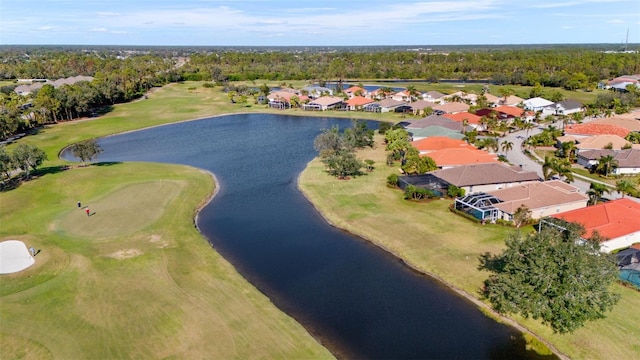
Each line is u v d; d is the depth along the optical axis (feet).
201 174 303.89
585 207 207.00
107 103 608.60
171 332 134.62
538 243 137.90
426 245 192.44
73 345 129.39
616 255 165.27
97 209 235.81
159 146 399.03
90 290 158.30
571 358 123.44
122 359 123.34
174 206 240.94
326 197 255.70
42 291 158.20
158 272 170.50
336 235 208.85
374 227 212.84
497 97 568.82
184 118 526.57
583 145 326.85
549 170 282.77
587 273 127.34
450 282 164.25
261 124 496.64
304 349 128.06
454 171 262.06
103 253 186.19
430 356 127.34
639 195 238.68
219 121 516.73
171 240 199.31
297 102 587.27
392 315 146.82
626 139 352.28
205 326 137.80
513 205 215.10
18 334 134.82
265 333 134.82
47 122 490.08
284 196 263.08
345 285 165.78
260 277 172.35
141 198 252.21
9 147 379.14
